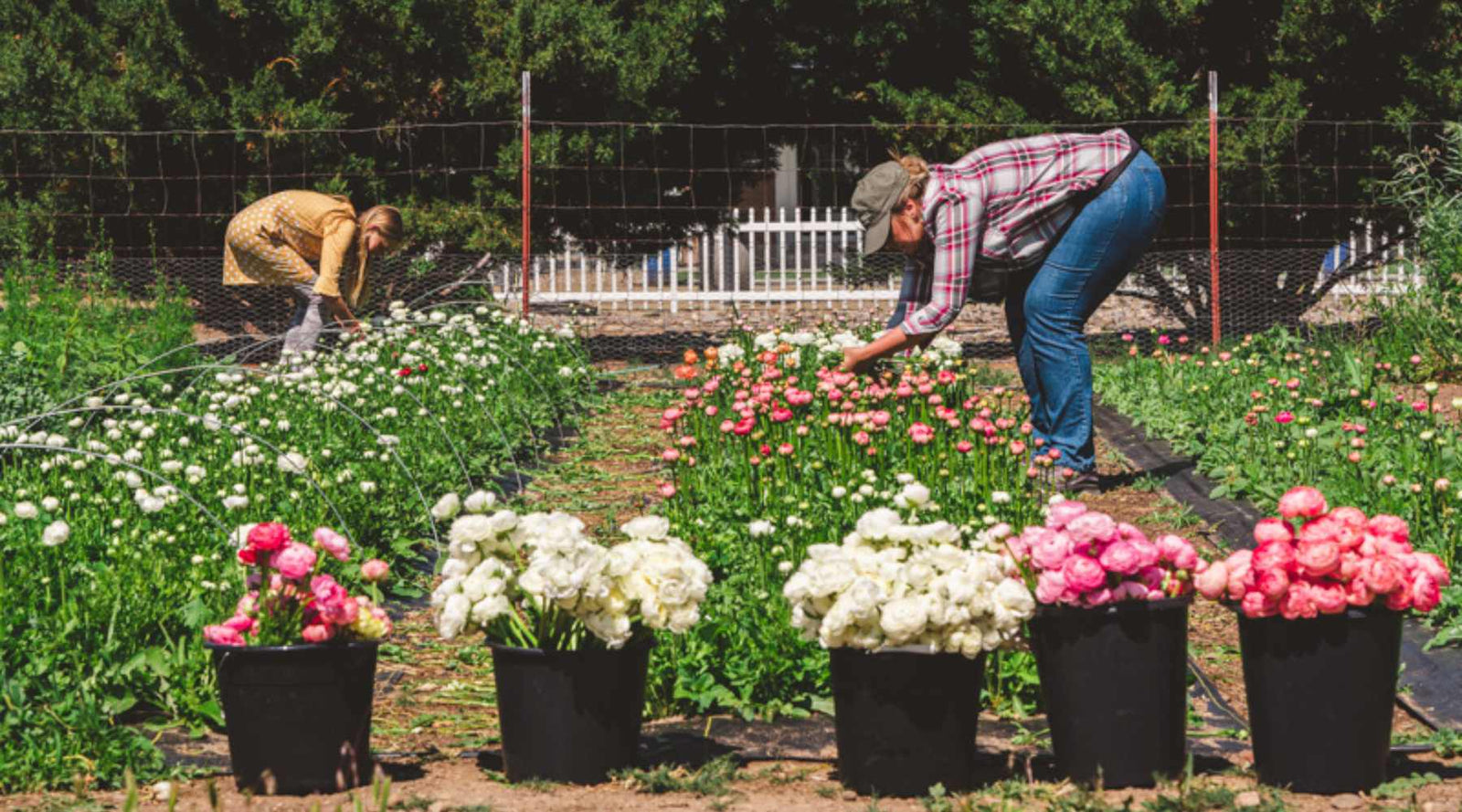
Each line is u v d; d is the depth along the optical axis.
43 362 8.60
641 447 8.86
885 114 15.53
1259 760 3.62
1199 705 4.50
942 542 3.60
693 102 15.58
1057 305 7.08
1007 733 4.16
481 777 3.78
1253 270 13.65
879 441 6.59
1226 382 9.60
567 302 16.12
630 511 7.25
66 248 13.53
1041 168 6.79
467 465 7.75
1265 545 3.54
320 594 3.58
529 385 9.92
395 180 13.91
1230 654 5.07
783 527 5.37
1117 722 3.56
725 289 18.78
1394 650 3.53
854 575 3.53
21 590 4.50
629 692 3.70
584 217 14.48
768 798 3.58
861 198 6.65
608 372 11.78
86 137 13.14
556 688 3.64
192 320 11.41
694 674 4.41
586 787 3.65
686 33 14.26
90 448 6.15
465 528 3.66
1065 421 7.32
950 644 3.49
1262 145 12.64
